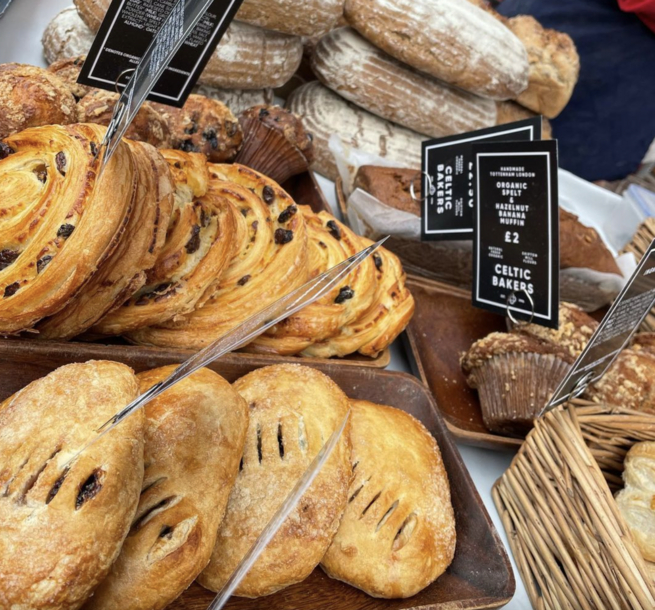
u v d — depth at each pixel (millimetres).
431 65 3057
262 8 2613
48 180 1353
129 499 1016
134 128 1830
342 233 2215
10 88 1586
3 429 1061
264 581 1307
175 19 1146
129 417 1087
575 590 1613
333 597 1478
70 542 929
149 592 1072
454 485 1735
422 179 2707
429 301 2791
